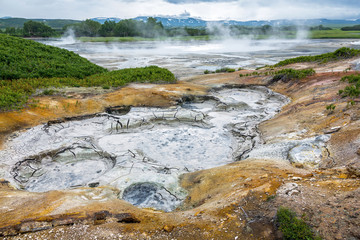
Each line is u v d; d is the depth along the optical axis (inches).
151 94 622.5
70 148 381.1
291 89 666.2
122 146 409.7
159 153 393.7
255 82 778.2
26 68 756.6
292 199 196.1
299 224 163.8
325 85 586.2
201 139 438.6
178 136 449.4
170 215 205.9
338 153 286.2
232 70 1018.7
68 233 175.3
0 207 208.2
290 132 390.3
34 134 417.1
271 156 327.9
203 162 370.0
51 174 336.5
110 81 722.2
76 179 328.2
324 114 410.3
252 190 217.5
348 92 469.7
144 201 261.4
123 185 283.3
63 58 971.3
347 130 324.5
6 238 170.4
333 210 176.4
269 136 404.8
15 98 523.8
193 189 275.4
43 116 478.6
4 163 330.0
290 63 968.9
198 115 514.6
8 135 401.4
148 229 182.9
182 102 610.5
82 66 925.8
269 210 189.3
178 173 323.3
